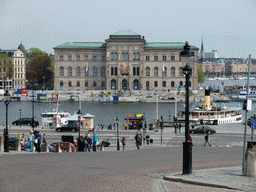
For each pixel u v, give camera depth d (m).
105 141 72.19
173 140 81.38
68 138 67.69
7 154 41.59
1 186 23.06
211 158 41.38
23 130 95.94
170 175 26.84
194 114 124.25
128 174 27.64
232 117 130.38
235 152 50.25
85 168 30.30
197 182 24.30
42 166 30.72
